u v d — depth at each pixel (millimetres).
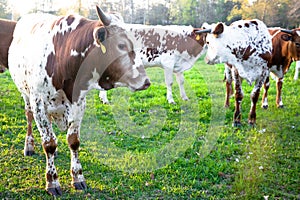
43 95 3602
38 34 3697
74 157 3961
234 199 3824
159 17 19266
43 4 19359
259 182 4125
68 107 3715
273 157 4852
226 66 7102
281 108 7531
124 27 3301
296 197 3838
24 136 5562
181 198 3844
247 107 7523
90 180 4203
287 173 4422
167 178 4297
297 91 9227
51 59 3482
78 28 3451
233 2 23188
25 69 3750
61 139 5500
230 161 4809
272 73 7680
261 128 6094
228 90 7320
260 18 22438
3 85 9539
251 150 5121
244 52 6055
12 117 6484
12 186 4020
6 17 19922
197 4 21250
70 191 3920
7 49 4750
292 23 21781
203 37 7176
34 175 4297
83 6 18016
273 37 7363
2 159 4711
